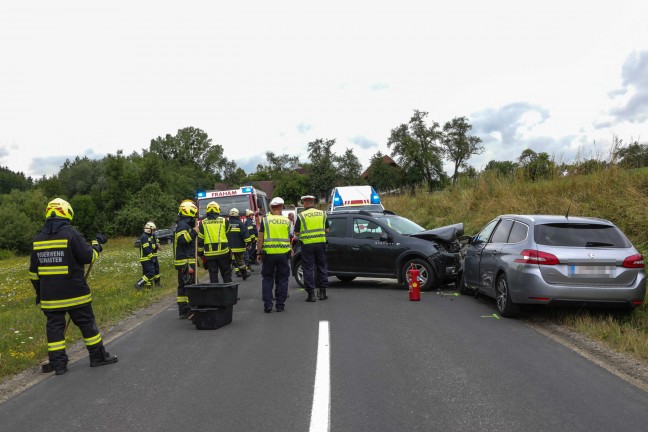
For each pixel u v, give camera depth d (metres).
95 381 5.65
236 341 7.23
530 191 17.86
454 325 7.89
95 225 54.62
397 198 28.92
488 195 20.41
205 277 16.02
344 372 5.65
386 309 9.25
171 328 8.34
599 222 8.06
